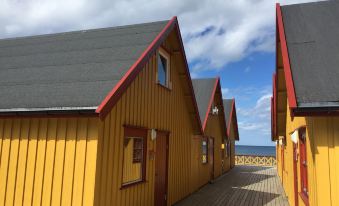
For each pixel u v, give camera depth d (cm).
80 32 919
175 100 1005
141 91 756
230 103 2330
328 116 456
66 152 565
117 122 634
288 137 1039
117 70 642
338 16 661
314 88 480
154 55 841
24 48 862
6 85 658
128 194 678
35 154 581
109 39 817
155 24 877
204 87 1644
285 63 536
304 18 681
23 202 573
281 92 930
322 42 588
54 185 561
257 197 1126
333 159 460
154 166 824
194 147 1239
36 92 611
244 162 2806
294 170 859
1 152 603
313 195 521
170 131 953
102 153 571
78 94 577
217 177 1730
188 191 1142
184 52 981
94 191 541
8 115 581
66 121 574
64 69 688
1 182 592
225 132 1906
